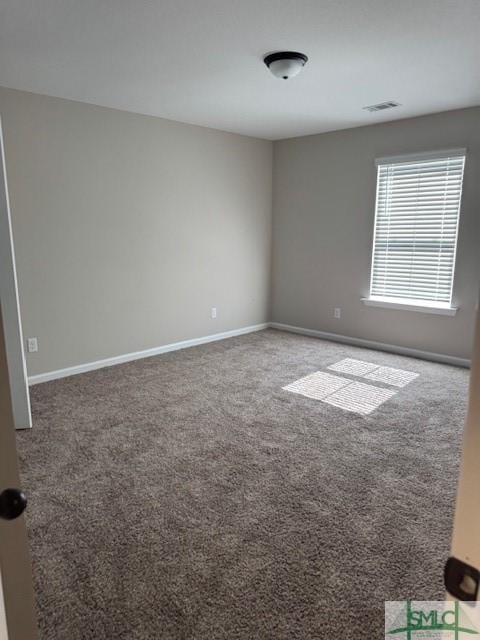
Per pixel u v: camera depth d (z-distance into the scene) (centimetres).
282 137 540
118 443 280
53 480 239
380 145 467
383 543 193
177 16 230
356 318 516
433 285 453
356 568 178
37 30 246
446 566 57
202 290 513
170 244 472
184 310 498
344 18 233
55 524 204
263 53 279
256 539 195
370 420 316
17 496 69
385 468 253
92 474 245
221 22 237
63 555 185
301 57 280
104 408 334
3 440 68
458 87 344
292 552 187
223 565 179
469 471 53
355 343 520
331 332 543
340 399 354
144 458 262
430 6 220
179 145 462
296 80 328
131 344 454
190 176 477
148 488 232
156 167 446
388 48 270
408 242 464
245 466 254
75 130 383
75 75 317
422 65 297
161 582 171
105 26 241
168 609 159
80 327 411
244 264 557
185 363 445
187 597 164
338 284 526
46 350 391
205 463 257
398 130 451
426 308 452
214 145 495
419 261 459
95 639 147
